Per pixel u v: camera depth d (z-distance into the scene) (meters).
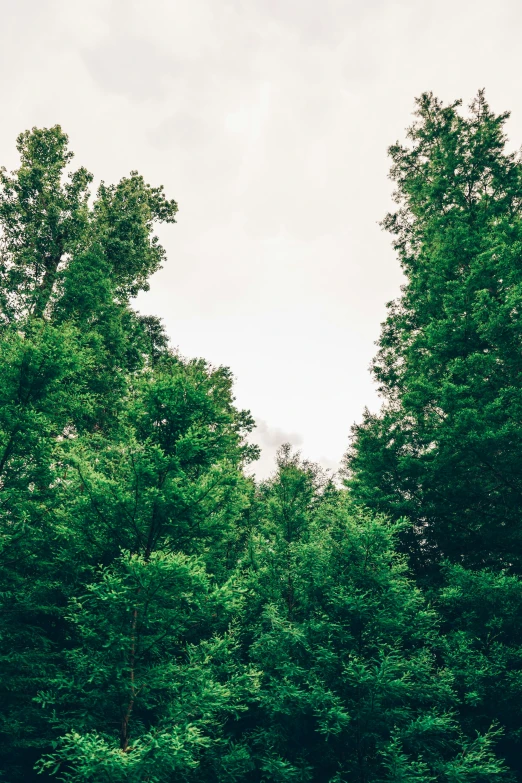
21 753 8.67
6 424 8.95
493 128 17.88
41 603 9.30
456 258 15.60
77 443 9.68
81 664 6.58
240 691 7.74
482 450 10.98
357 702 7.59
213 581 11.80
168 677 7.16
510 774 8.06
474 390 11.88
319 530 10.88
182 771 6.78
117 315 18.19
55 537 8.20
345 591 8.41
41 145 19.70
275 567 10.88
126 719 6.57
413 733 7.32
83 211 18.78
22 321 12.49
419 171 21.20
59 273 16.75
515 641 9.59
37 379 9.33
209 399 8.51
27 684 8.16
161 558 6.55
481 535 11.73
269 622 9.45
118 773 5.22
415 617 9.03
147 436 8.51
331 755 7.86
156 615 7.11
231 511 11.95
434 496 12.70
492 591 9.34
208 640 9.91
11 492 8.76
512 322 11.37
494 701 8.59
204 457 8.36
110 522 7.71
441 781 7.07
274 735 7.85
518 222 12.98
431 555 13.00
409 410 13.71
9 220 17.84
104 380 15.99
